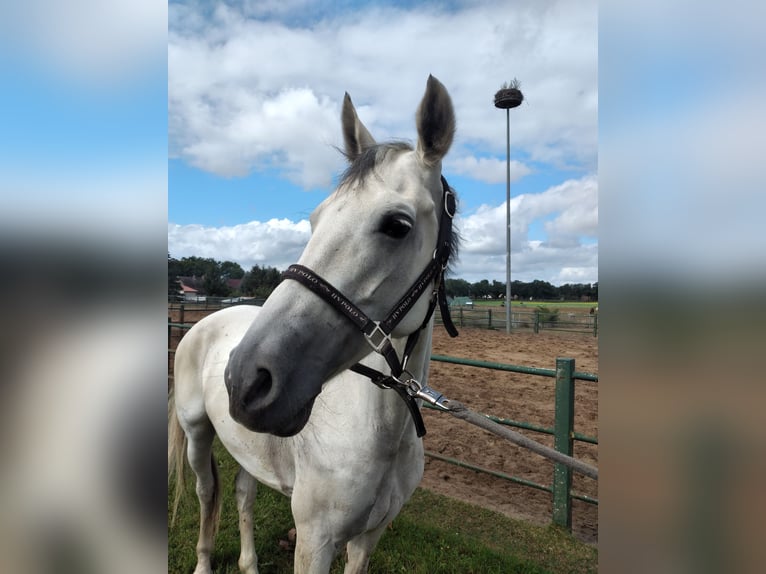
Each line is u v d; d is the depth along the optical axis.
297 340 1.34
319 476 1.73
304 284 1.38
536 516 3.69
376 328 1.40
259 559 2.98
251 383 1.27
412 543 3.12
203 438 2.76
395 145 1.64
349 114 1.98
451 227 1.65
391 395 1.68
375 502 1.79
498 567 2.88
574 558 3.10
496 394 7.02
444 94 1.54
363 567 2.05
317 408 1.79
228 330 2.67
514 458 4.76
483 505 3.86
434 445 5.07
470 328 19.12
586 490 4.19
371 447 1.70
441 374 8.51
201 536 2.83
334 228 1.43
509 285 17.23
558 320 18.61
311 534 1.75
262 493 3.82
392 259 1.43
